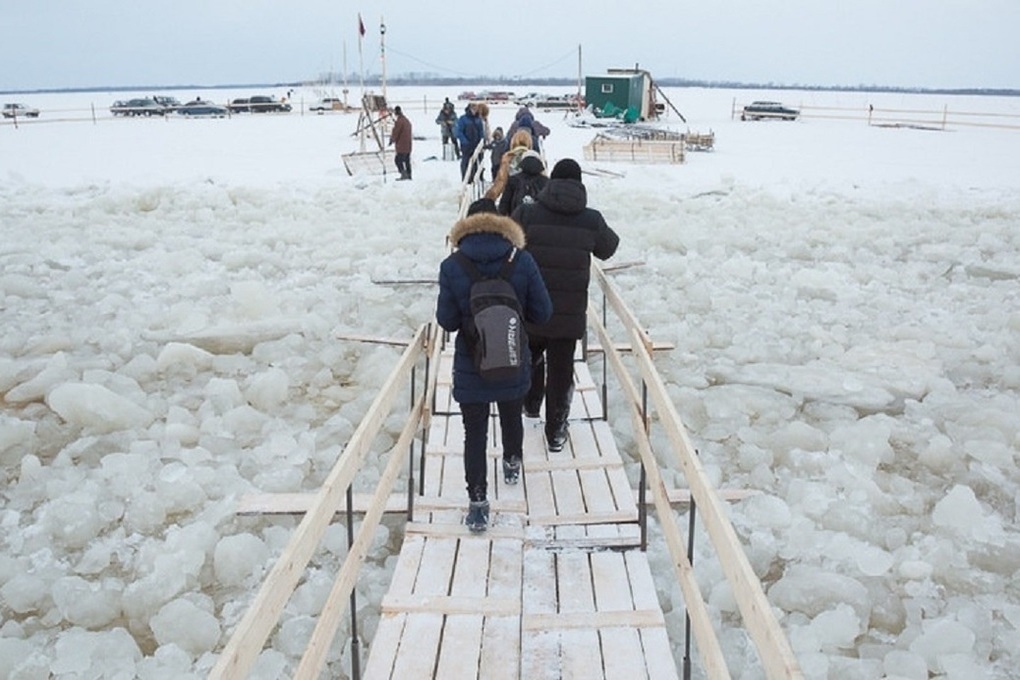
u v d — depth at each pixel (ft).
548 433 17.63
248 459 20.11
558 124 133.80
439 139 102.83
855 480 18.86
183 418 21.94
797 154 86.94
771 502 17.84
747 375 25.05
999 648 14.19
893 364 25.80
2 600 15.17
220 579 15.81
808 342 28.14
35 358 26.12
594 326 21.27
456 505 15.83
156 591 15.24
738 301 31.94
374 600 15.08
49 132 117.50
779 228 43.86
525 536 14.84
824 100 303.68
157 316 29.60
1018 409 22.93
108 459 19.40
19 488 18.80
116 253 38.11
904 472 20.02
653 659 11.80
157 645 14.38
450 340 25.40
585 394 20.95
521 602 13.01
